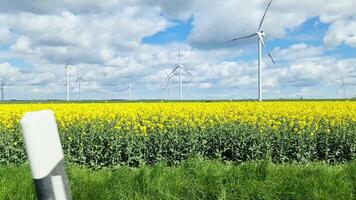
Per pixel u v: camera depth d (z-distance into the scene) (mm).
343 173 7082
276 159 14211
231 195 6094
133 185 6570
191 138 13906
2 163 13609
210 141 14328
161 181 6652
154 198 6113
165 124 16453
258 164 7445
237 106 25891
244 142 14055
